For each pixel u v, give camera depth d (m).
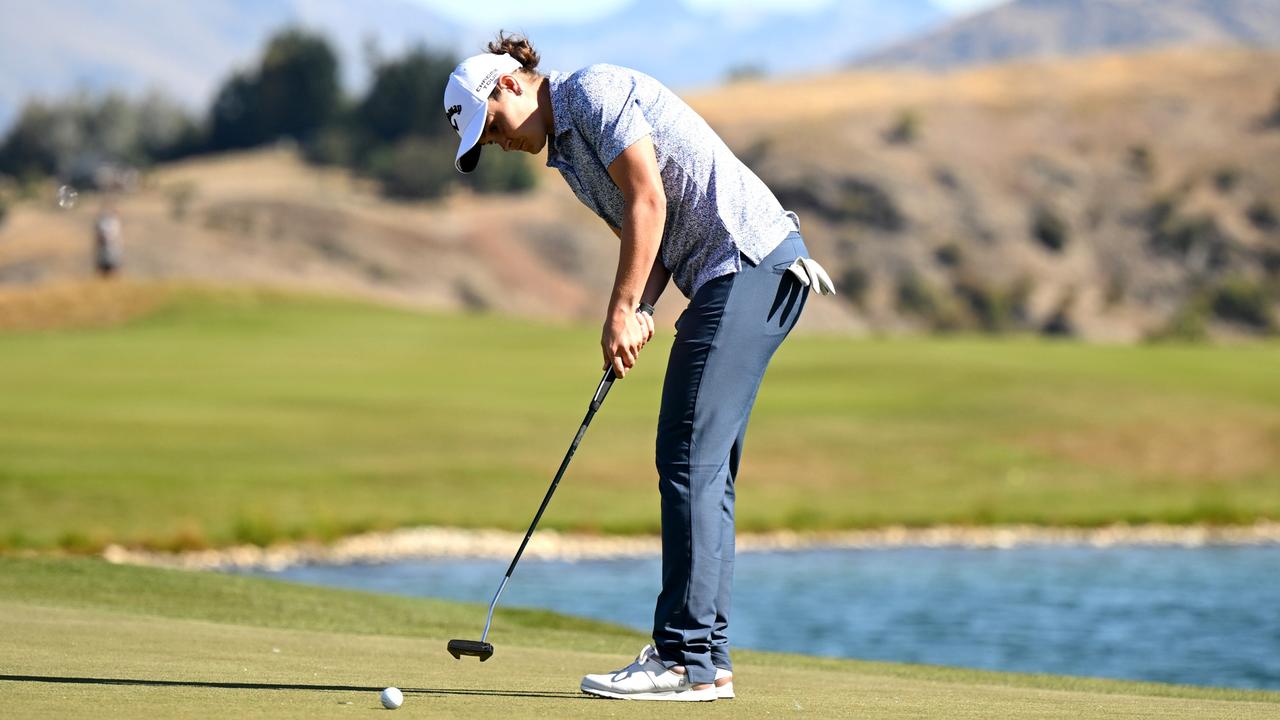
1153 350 126.44
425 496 71.44
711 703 14.77
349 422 87.75
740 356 14.89
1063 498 78.56
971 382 106.25
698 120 15.12
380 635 22.95
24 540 57.44
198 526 62.69
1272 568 60.44
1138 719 14.25
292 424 86.25
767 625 45.81
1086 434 92.62
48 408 86.69
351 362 113.06
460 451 81.75
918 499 77.44
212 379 101.62
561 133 15.02
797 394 102.06
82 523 61.12
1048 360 116.69
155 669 15.88
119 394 93.31
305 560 62.00
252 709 13.05
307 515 65.88
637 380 107.31
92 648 17.77
